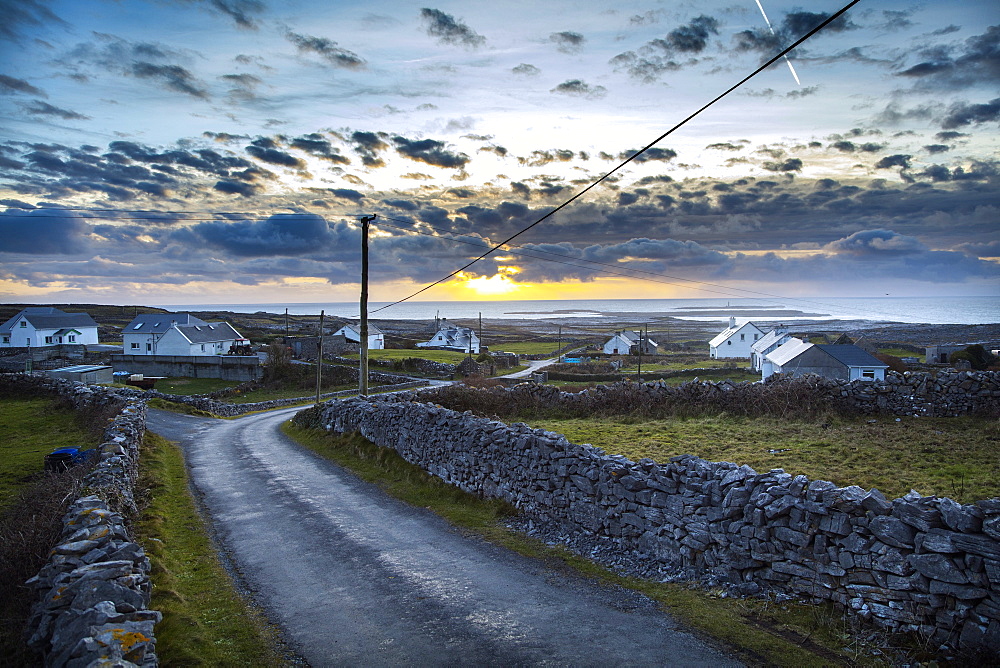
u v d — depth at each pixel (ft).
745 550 29.04
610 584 31.35
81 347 284.20
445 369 249.96
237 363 237.86
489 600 30.14
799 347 170.50
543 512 42.04
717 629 25.52
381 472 62.23
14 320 313.32
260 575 35.12
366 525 44.57
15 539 32.68
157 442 86.99
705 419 70.33
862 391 68.23
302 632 27.50
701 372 224.33
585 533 38.27
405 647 25.68
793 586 27.14
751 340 303.48
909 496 24.62
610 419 75.92
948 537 22.29
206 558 38.14
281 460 74.69
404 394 96.32
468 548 38.32
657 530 33.58
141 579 26.71
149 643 20.12
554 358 350.64
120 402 105.70
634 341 357.20
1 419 119.03
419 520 45.34
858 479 41.45
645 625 26.53
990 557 21.13
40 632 22.68
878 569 24.20
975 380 63.87
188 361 244.22
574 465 39.58
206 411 157.17
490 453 48.21
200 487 59.88
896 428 59.26
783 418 66.95
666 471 33.65
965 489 37.86
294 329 486.38
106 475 45.78
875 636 23.47
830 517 25.98
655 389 79.20
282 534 43.16
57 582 24.17
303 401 187.73
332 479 61.57
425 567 35.27
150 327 299.17
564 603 29.35
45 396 142.20
